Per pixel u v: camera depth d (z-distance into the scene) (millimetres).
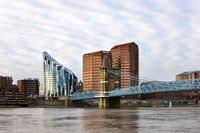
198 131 83188
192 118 140000
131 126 98250
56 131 82750
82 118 144000
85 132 80312
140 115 171500
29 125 102062
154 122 114812
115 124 106000
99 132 80500
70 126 98062
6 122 115625
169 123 110250
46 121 122000
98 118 143625
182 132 80688
